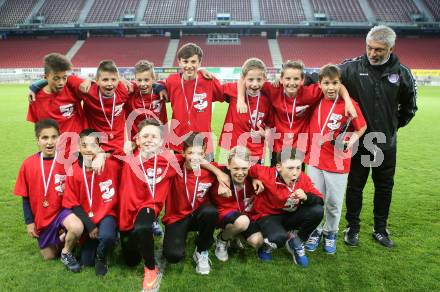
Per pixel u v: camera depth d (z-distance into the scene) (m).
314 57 36.88
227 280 3.23
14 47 38.75
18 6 40.97
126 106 4.48
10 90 23.02
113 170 3.60
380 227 4.03
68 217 3.37
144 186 3.44
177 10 39.66
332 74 3.65
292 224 3.71
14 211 4.69
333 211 3.79
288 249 3.74
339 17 38.22
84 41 39.75
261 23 37.16
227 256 3.64
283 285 3.16
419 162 7.46
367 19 37.97
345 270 3.43
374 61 3.63
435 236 4.18
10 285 3.08
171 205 3.60
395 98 3.73
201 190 3.58
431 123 12.64
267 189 3.71
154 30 40.69
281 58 36.56
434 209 4.99
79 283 3.13
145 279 3.10
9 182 5.83
